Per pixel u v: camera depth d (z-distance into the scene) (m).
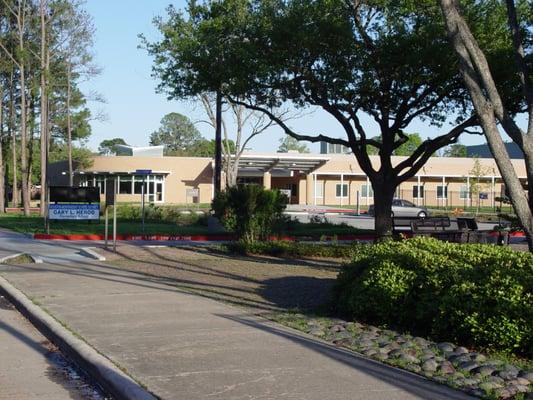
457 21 7.84
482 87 9.25
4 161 58.75
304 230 26.53
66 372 6.94
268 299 10.72
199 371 6.31
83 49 46.00
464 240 17.84
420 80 17.30
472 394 5.59
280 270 14.73
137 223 31.73
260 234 20.42
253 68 17.45
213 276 13.65
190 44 18.52
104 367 6.45
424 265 8.38
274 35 16.75
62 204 27.70
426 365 6.45
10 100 50.66
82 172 60.06
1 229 28.72
